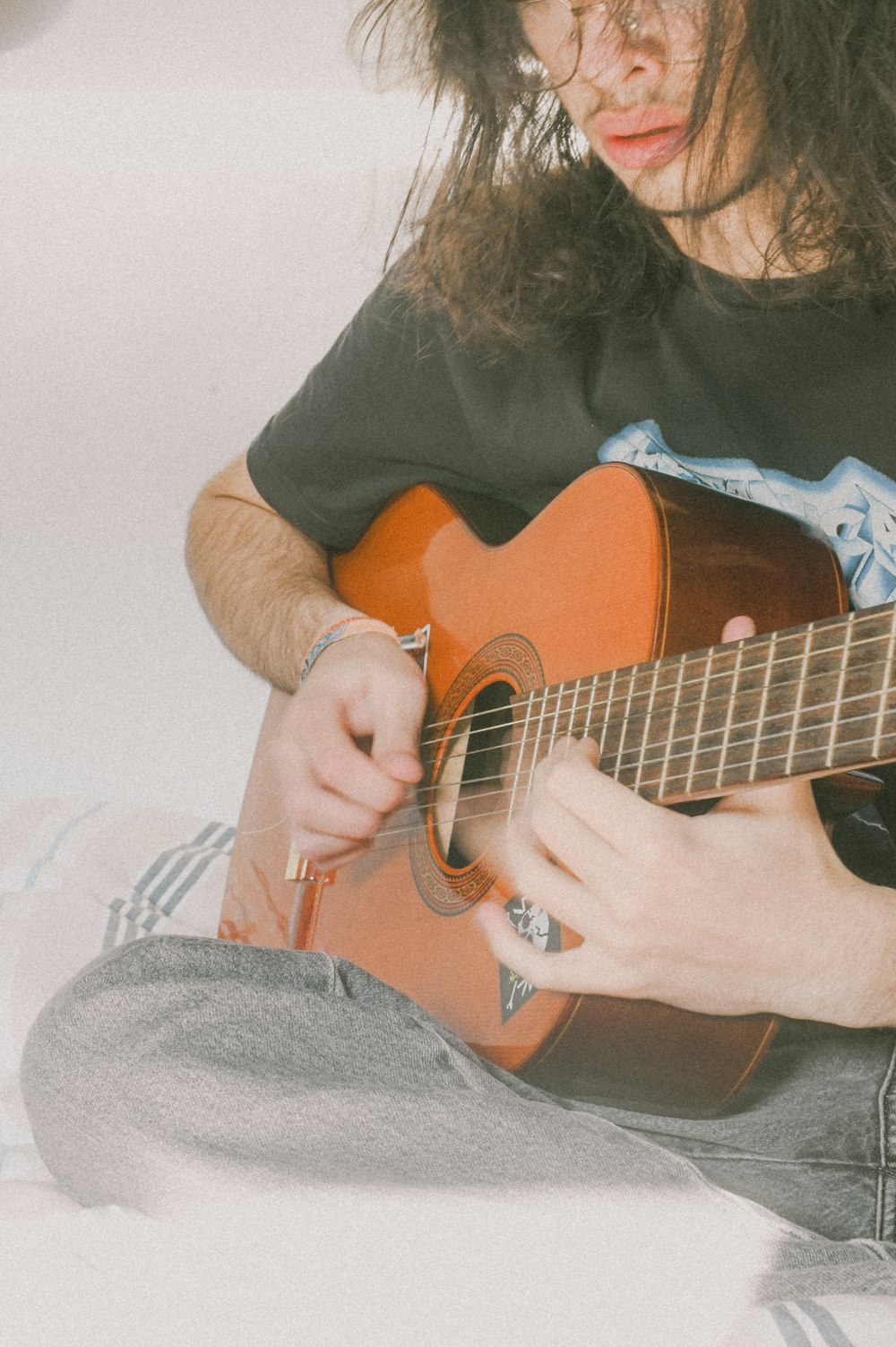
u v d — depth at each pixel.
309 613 1.49
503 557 1.30
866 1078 1.00
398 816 1.28
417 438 1.48
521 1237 0.79
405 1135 0.85
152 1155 0.87
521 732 1.14
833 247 1.08
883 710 0.83
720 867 0.93
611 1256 0.78
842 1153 0.98
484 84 1.30
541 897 1.00
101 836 1.71
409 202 1.56
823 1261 0.81
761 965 0.94
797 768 0.88
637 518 1.12
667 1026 1.01
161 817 1.78
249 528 1.62
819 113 1.04
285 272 2.66
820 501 1.19
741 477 1.24
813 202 1.06
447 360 1.43
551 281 1.30
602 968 0.99
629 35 1.02
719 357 1.21
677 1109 1.07
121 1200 0.90
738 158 1.08
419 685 1.32
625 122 1.07
